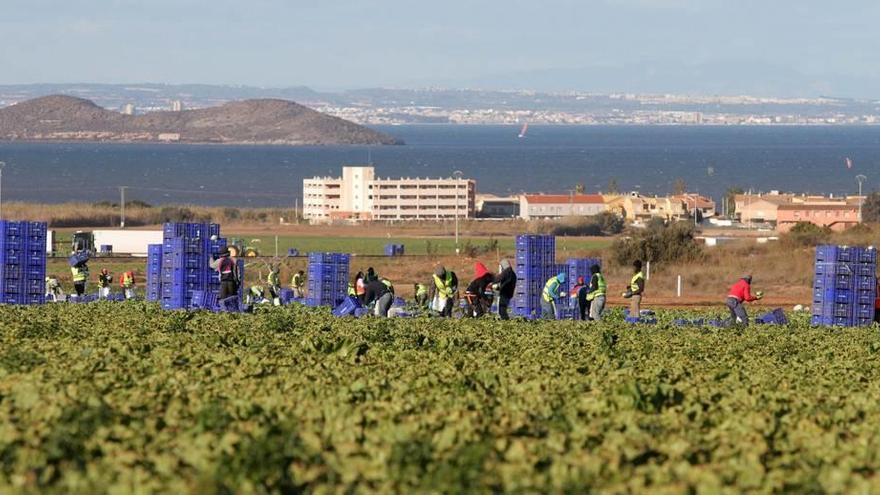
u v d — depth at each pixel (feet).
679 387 138.10
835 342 219.20
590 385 140.05
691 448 100.27
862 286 296.10
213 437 98.73
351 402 123.54
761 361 178.50
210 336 196.24
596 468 92.32
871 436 110.63
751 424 111.45
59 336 198.59
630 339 210.79
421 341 199.31
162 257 310.45
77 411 110.22
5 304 294.87
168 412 112.57
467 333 217.56
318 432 104.68
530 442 100.63
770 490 87.40
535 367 157.79
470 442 101.04
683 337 219.41
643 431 108.78
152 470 91.09
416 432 104.63
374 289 280.92
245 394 126.21
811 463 97.96
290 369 150.92
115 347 172.45
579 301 294.66
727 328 247.91
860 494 86.02
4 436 99.35
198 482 84.48
